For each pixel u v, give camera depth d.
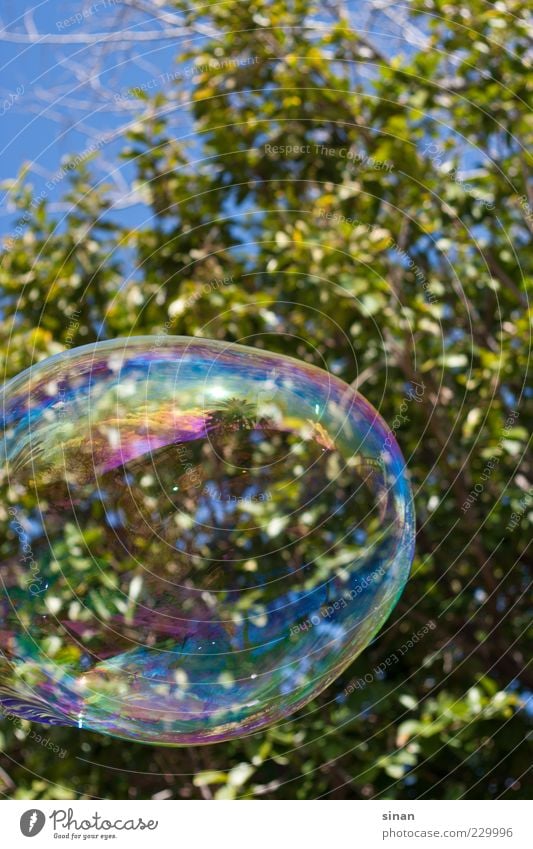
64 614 1.76
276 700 1.81
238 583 1.91
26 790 2.58
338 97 2.99
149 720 1.76
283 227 2.93
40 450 1.79
